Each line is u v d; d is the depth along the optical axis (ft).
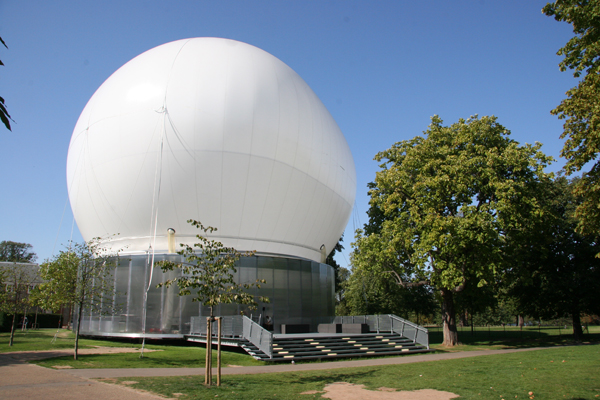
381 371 45.98
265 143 82.84
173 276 77.77
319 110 99.60
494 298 126.31
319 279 94.63
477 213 73.41
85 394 30.50
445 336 84.48
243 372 46.34
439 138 85.87
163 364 51.78
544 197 87.71
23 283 83.56
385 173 86.99
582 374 39.17
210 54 89.15
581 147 48.21
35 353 58.29
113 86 89.30
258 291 81.51
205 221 80.02
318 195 92.94
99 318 79.71
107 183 81.76
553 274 98.89
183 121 79.56
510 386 34.37
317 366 52.70
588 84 46.47
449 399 30.42
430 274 78.54
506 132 85.10
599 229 49.32
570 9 48.34
